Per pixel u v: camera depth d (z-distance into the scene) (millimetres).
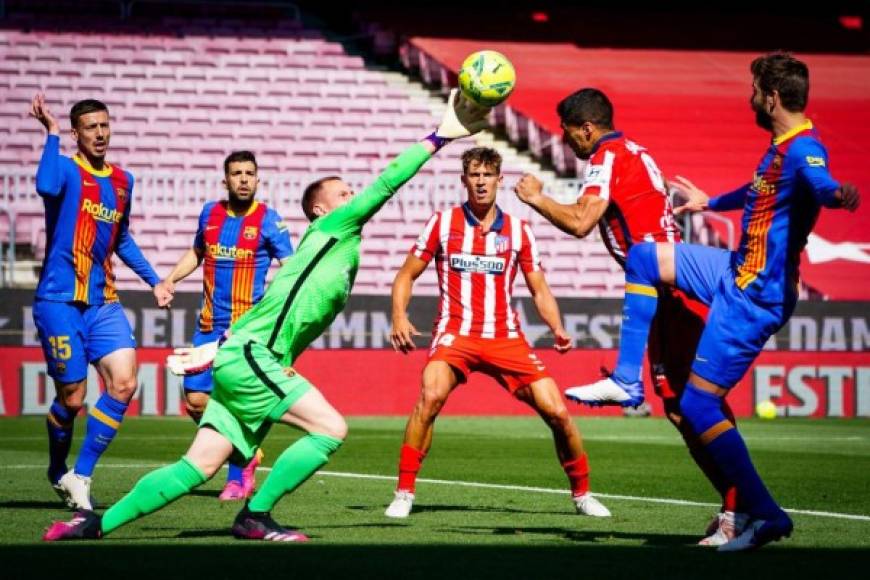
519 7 111250
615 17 114062
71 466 39594
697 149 95562
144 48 98312
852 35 116312
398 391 67938
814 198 22375
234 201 36312
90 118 29047
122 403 28641
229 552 21906
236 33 103188
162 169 86312
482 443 50938
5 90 89938
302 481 23719
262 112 92625
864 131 101375
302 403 23359
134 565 20250
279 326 23219
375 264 79250
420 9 110250
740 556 22141
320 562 20766
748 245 22703
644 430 59750
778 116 22484
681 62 108375
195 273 76500
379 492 33344
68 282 28812
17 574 19250
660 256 23469
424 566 20453
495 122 98688
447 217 30375
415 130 93688
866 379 72375
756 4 117438
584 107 25297
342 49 102750
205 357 23375
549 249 82188
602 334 69562
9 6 102562
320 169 88250
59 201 28750
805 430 61125
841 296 83062
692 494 33406
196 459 23312
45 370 64062
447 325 29953
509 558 21516
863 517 28375
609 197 24531
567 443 29016
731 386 23000
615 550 22750
